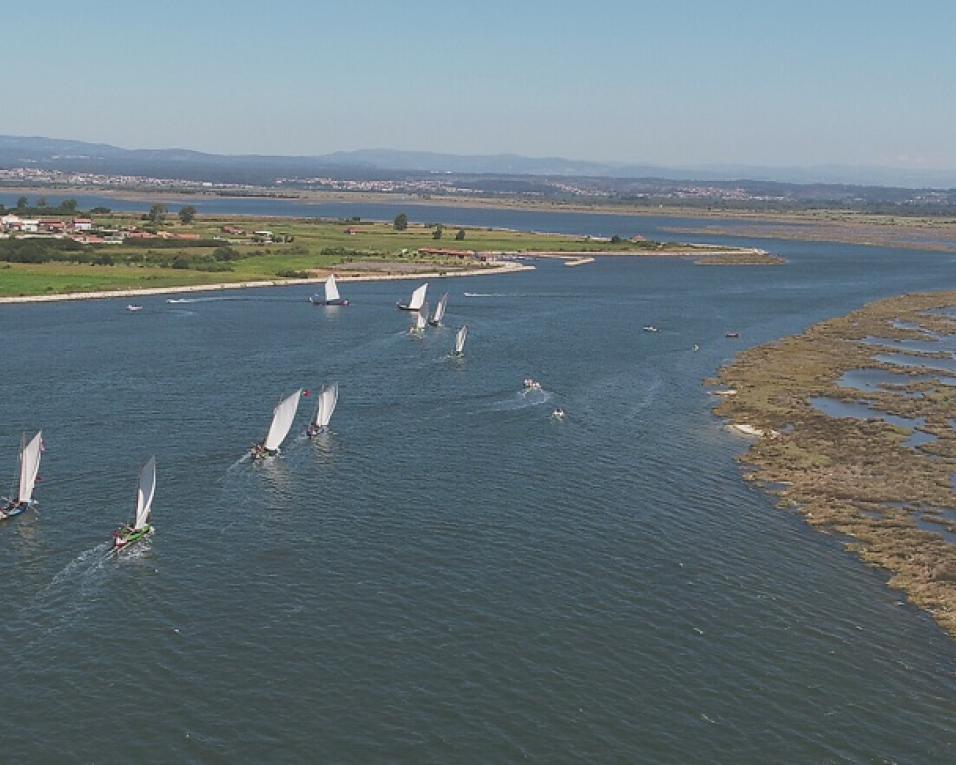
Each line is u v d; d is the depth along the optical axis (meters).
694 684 64.12
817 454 114.88
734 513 94.81
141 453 104.94
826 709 62.09
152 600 72.38
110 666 63.62
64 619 69.31
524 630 70.00
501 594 75.38
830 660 67.88
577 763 55.94
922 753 58.16
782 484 104.19
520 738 57.91
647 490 100.31
